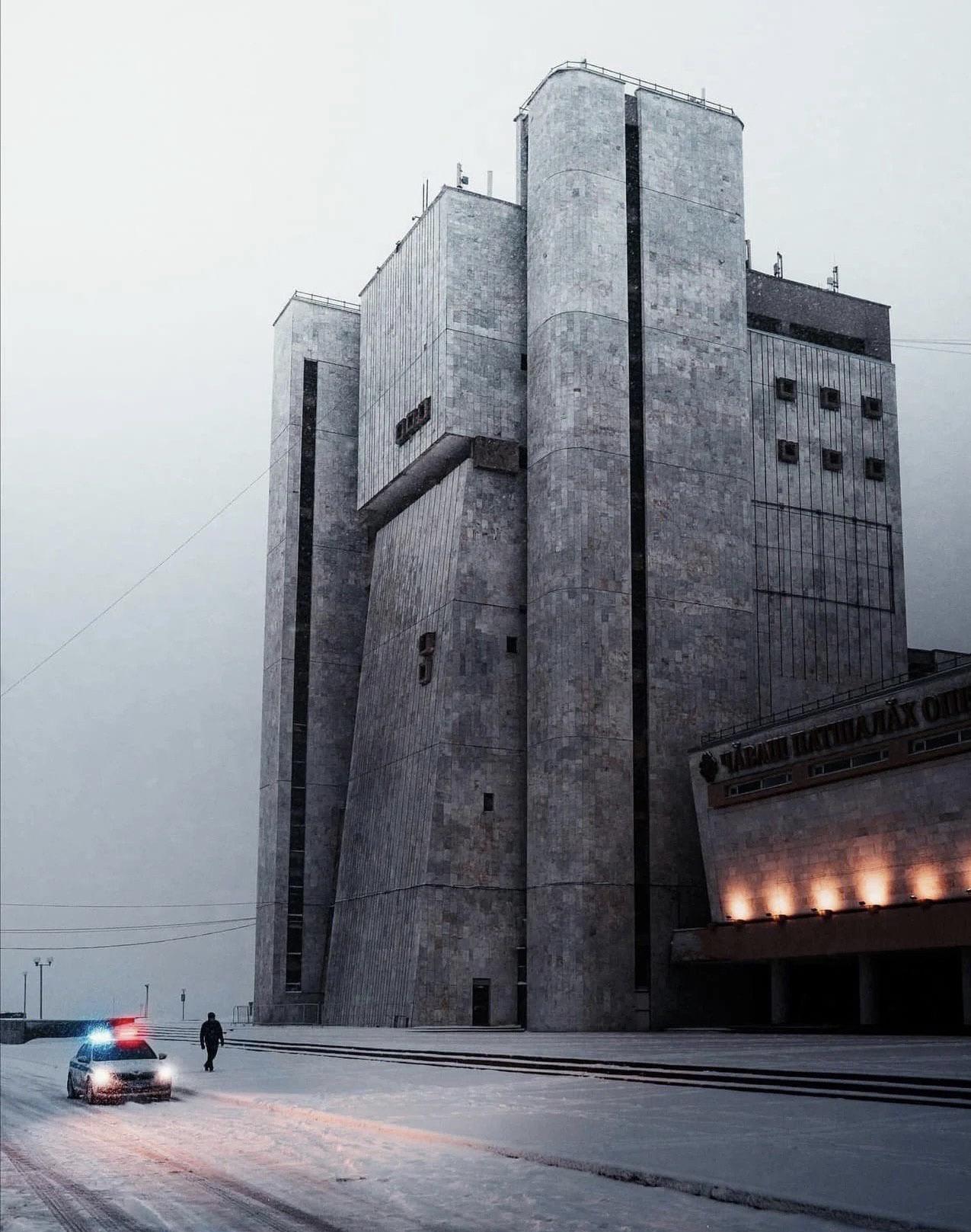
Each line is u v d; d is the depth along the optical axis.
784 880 66.44
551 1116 29.03
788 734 65.94
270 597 101.88
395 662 89.31
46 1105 39.75
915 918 58.38
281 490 101.75
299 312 102.94
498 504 84.19
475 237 86.31
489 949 79.50
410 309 90.44
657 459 80.38
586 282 80.19
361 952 85.38
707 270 84.31
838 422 89.44
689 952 72.31
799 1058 39.78
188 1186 21.67
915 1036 55.44
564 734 75.31
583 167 81.69
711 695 78.94
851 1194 17.59
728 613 80.56
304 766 96.94
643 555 79.06
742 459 83.06
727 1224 16.69
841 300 93.19
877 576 88.31
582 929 72.88
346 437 102.44
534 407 81.81
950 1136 22.92
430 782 81.00
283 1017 92.56
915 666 91.44
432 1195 19.86
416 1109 32.06
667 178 84.19
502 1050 50.72
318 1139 27.47
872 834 60.97
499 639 82.94
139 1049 40.84
